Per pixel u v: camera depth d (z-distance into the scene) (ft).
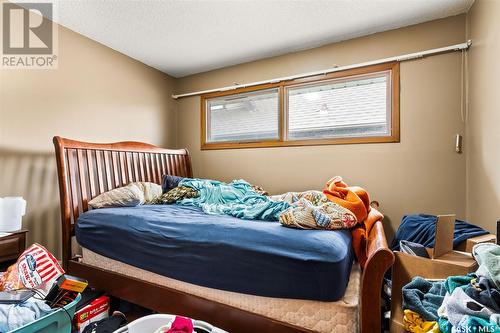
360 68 8.22
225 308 4.20
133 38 8.46
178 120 11.78
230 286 4.14
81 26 7.77
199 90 11.30
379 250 3.35
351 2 6.58
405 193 7.62
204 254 4.40
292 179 9.32
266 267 3.84
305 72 9.09
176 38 8.45
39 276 4.68
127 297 5.33
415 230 5.71
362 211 5.18
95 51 8.64
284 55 9.49
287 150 9.43
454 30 7.06
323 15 7.13
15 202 5.90
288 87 9.51
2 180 6.53
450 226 4.58
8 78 6.65
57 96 7.64
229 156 10.61
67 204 6.55
